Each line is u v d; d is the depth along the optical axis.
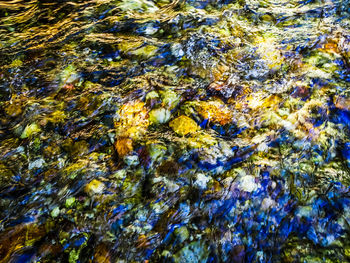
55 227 1.92
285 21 3.65
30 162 2.38
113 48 3.59
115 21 4.10
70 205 2.05
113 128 2.58
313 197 1.88
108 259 1.74
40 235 1.87
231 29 3.62
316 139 2.23
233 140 2.36
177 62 3.26
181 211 1.96
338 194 1.86
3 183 2.21
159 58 3.35
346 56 2.91
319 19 3.54
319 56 2.96
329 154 2.12
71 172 2.27
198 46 3.40
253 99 2.68
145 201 2.04
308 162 2.10
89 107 2.82
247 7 3.99
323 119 2.35
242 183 2.05
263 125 2.44
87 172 2.26
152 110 2.70
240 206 1.93
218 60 3.18
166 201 2.02
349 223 1.71
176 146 2.35
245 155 2.23
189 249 1.75
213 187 2.06
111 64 3.37
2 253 1.76
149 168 2.24
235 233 1.80
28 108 2.88
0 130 2.72
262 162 2.16
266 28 3.58
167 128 2.54
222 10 4.02
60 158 2.40
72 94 3.00
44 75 3.28
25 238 1.85
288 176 2.03
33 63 3.45
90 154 2.40
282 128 2.37
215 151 2.28
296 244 1.68
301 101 2.54
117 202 2.04
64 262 1.74
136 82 3.04
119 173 2.23
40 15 4.46
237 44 3.36
